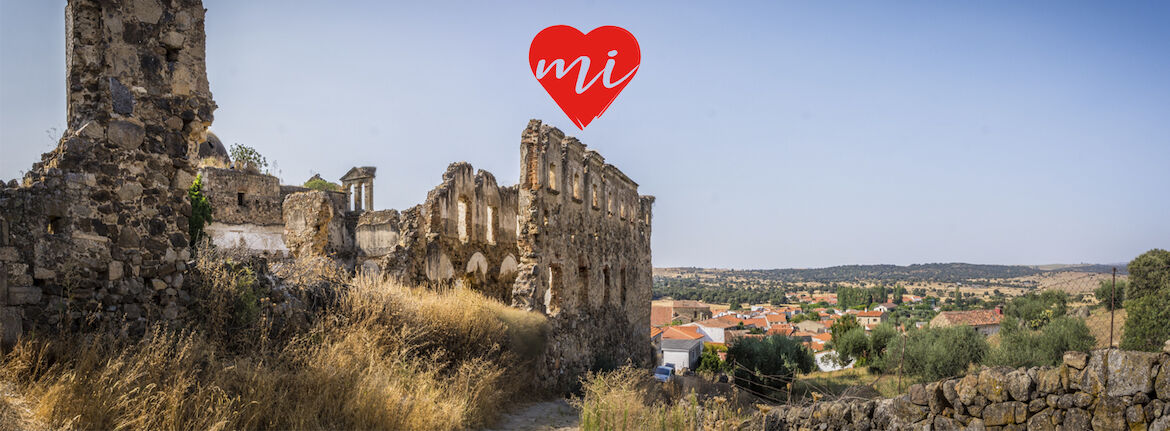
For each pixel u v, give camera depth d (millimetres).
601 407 10742
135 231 9922
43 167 9609
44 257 9000
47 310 8961
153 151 10258
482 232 23672
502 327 15680
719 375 29812
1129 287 25469
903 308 124625
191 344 9430
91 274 9391
